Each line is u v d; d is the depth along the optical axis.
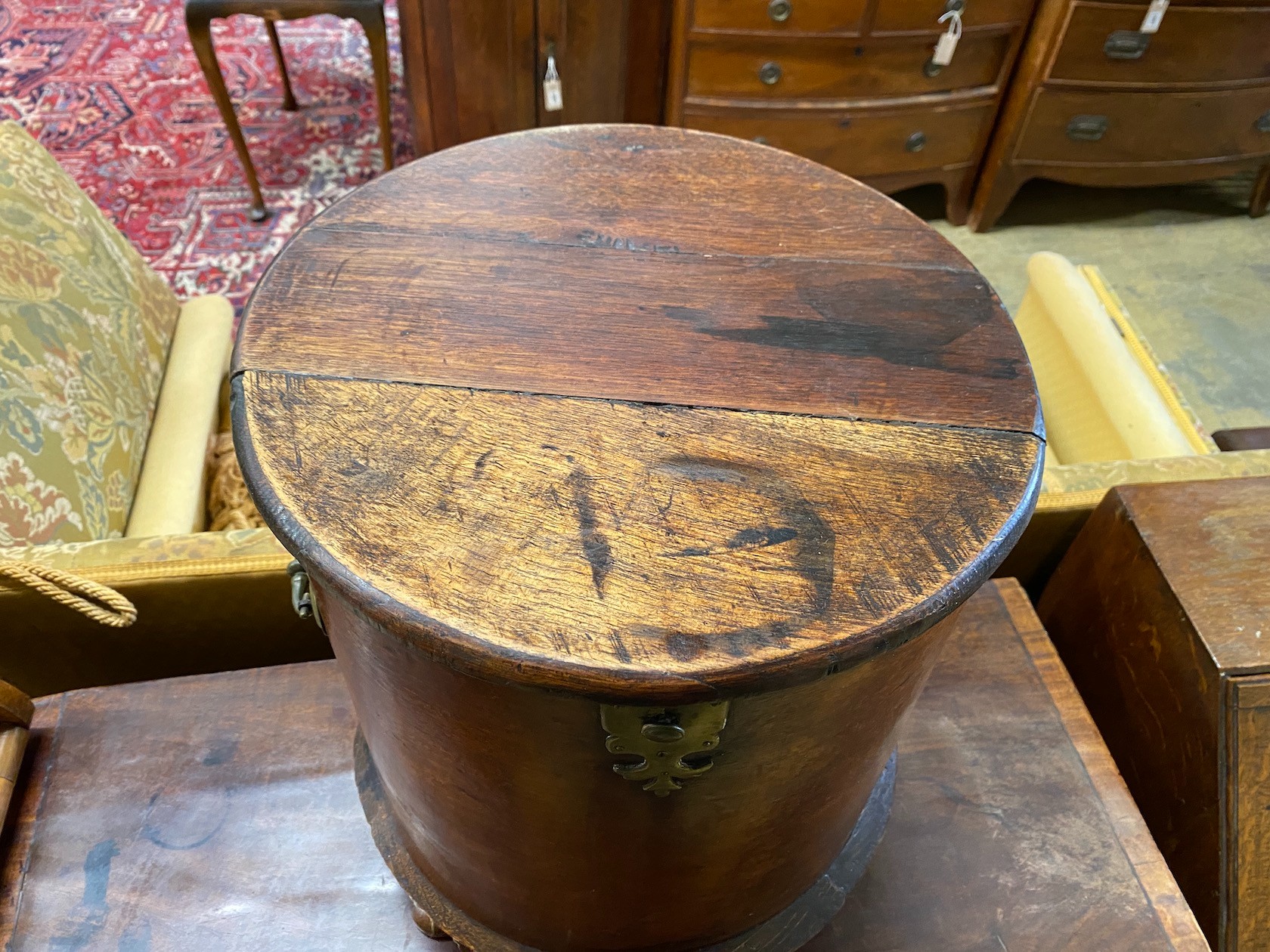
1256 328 2.32
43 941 0.84
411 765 0.67
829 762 0.63
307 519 0.54
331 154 2.58
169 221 2.34
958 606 0.54
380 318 0.69
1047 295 1.55
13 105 2.68
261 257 2.25
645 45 2.07
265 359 0.65
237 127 2.16
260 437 0.59
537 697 0.50
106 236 1.35
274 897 0.88
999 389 0.66
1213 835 0.94
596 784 0.58
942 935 0.89
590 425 0.62
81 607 0.86
